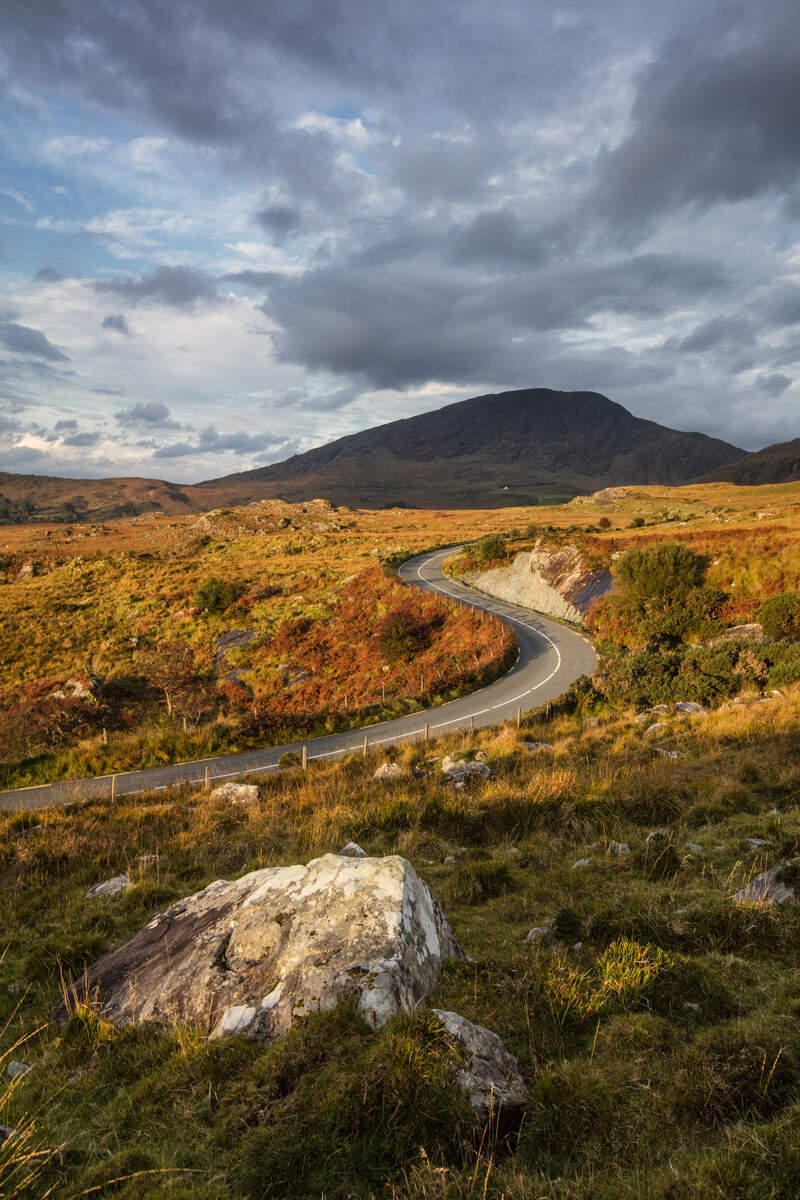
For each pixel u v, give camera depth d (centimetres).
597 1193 275
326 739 2680
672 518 12162
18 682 4528
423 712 3008
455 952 535
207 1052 403
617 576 4456
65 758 2469
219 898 588
